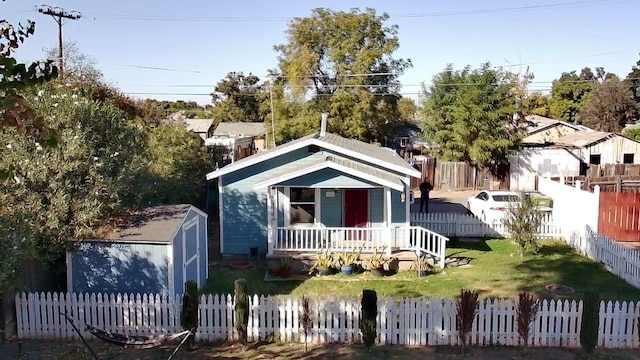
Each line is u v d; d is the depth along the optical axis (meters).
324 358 10.59
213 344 11.45
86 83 28.44
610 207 19.52
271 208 17.70
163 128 26.30
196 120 68.56
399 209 18.72
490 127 37.03
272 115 45.91
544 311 11.10
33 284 12.05
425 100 42.31
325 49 46.00
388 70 45.84
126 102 30.20
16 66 4.83
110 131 14.16
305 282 15.86
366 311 10.84
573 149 38.03
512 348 11.05
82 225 12.38
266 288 15.34
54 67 5.11
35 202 11.73
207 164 27.03
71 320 10.33
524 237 18.66
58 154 12.02
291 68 45.41
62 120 12.52
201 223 15.72
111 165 13.59
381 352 10.88
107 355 10.65
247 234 18.97
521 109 40.09
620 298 13.94
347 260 16.58
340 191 18.94
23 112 5.15
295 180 17.28
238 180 18.89
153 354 10.88
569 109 73.88
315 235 18.83
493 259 18.42
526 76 47.22
